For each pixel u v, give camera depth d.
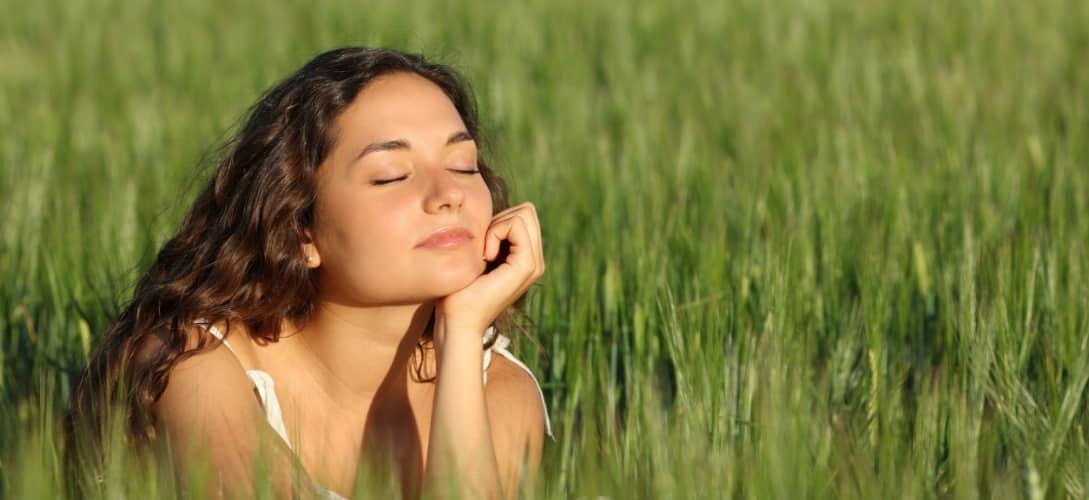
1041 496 5.96
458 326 6.00
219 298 6.11
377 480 5.81
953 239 10.37
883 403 6.39
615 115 18.39
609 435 6.38
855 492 5.52
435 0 30.67
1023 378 7.59
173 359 6.00
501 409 6.43
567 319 9.21
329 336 6.20
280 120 5.96
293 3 31.69
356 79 5.90
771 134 16.20
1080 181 11.38
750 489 5.38
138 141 15.93
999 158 13.20
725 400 6.80
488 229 6.16
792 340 7.55
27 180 13.41
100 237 10.89
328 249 5.95
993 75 21.31
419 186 5.80
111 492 5.34
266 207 5.96
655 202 11.38
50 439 5.72
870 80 19.17
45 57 24.75
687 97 19.56
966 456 5.94
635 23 28.14
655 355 8.44
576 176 13.04
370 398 6.32
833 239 10.05
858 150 13.56
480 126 6.90
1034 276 8.17
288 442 6.17
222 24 29.00
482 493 5.79
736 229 10.91
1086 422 6.95
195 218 6.37
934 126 16.34
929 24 26.27
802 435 5.61
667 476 5.35
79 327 9.18
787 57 23.45
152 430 6.02
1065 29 26.02
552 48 24.50
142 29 28.52
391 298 5.91
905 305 8.77
